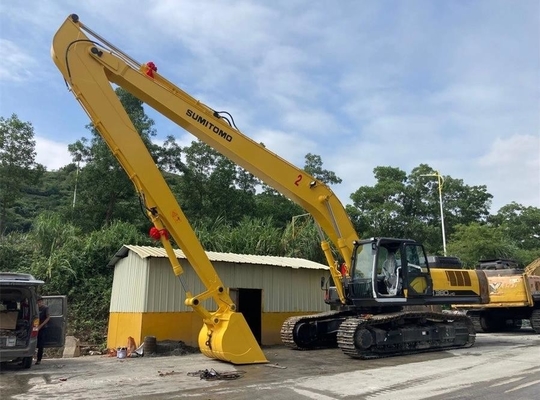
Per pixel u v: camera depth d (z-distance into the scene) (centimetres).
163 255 1425
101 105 952
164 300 1437
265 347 1504
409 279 1255
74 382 856
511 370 948
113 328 1661
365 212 4634
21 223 4150
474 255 3338
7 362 1116
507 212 5256
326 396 718
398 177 5181
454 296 1357
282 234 2634
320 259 2516
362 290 1215
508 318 1980
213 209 3681
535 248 4884
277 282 1698
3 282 1006
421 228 4509
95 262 2153
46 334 1153
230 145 1080
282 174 1142
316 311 1772
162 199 991
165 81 1033
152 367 1038
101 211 3189
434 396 716
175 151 3575
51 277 2056
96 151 3186
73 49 941
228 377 880
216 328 1045
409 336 1204
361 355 1119
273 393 740
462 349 1309
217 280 1041
